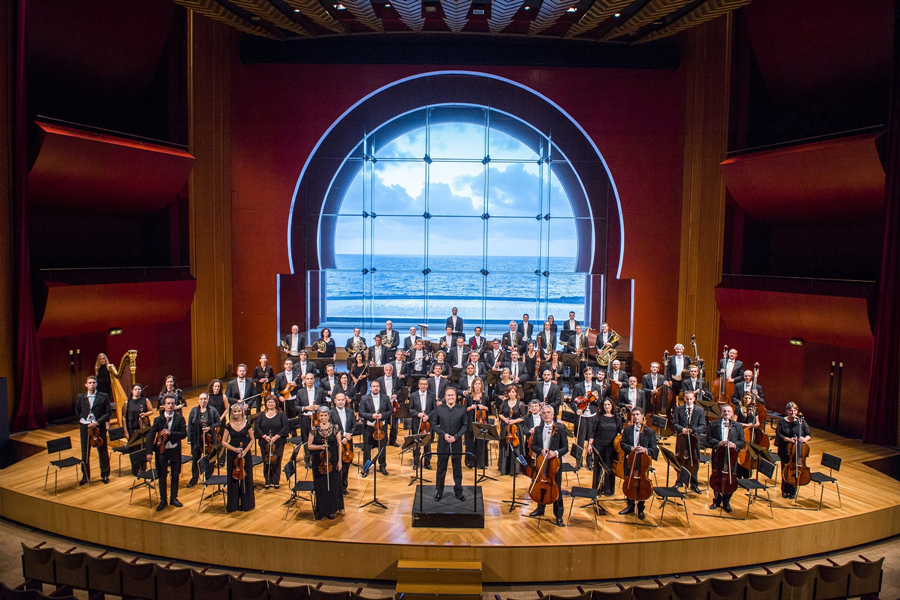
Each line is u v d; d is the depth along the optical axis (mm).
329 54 14406
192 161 13156
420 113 15648
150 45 12789
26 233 10711
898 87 10109
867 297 10570
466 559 7152
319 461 7676
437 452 8102
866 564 6910
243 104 14844
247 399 9617
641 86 14531
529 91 15258
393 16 12844
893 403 10688
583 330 13742
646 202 14734
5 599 6008
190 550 7531
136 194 12586
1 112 10438
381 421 9031
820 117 12586
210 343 14602
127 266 13125
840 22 10961
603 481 8539
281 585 6695
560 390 9898
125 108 13469
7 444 10531
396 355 11109
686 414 8812
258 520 7695
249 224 15086
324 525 7582
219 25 14344
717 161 13695
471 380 10078
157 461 7926
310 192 15672
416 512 7547
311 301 16062
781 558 7680
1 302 10648
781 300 12016
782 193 12141
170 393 8922
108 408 8945
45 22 10844
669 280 14836
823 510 8188
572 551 7180
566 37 13141
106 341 12531
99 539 7902
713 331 14008
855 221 11680
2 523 8484
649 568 7320
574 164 15469
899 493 8781
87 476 8812
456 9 11055
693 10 11422
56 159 10672
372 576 7211
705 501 8469
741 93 13312
